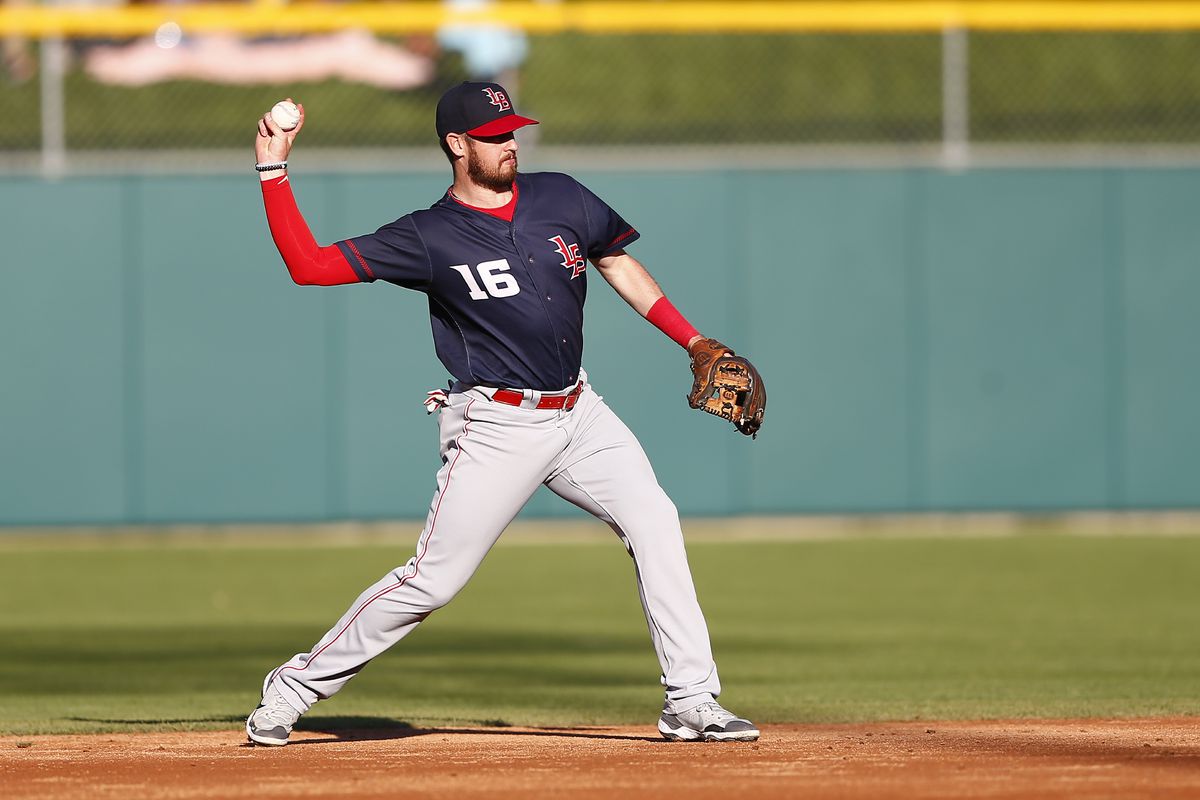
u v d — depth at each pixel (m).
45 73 45.03
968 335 46.03
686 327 19.12
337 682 18.70
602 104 57.72
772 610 34.94
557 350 17.92
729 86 58.38
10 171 46.69
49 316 44.72
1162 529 47.53
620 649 30.53
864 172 45.75
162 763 17.55
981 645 30.62
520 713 23.56
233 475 45.22
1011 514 46.41
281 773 16.81
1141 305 46.28
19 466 44.81
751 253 45.62
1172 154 54.69
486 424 17.98
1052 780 16.19
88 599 36.69
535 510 46.47
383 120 54.94
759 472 45.88
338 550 44.00
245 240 44.94
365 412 45.28
